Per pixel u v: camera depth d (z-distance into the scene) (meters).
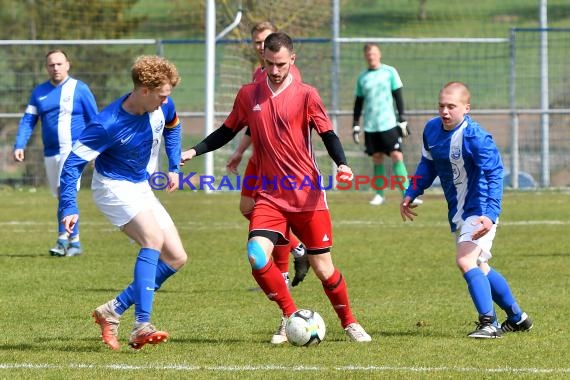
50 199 52.12
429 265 30.19
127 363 17.16
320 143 55.38
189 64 68.56
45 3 69.56
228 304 23.83
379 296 24.92
